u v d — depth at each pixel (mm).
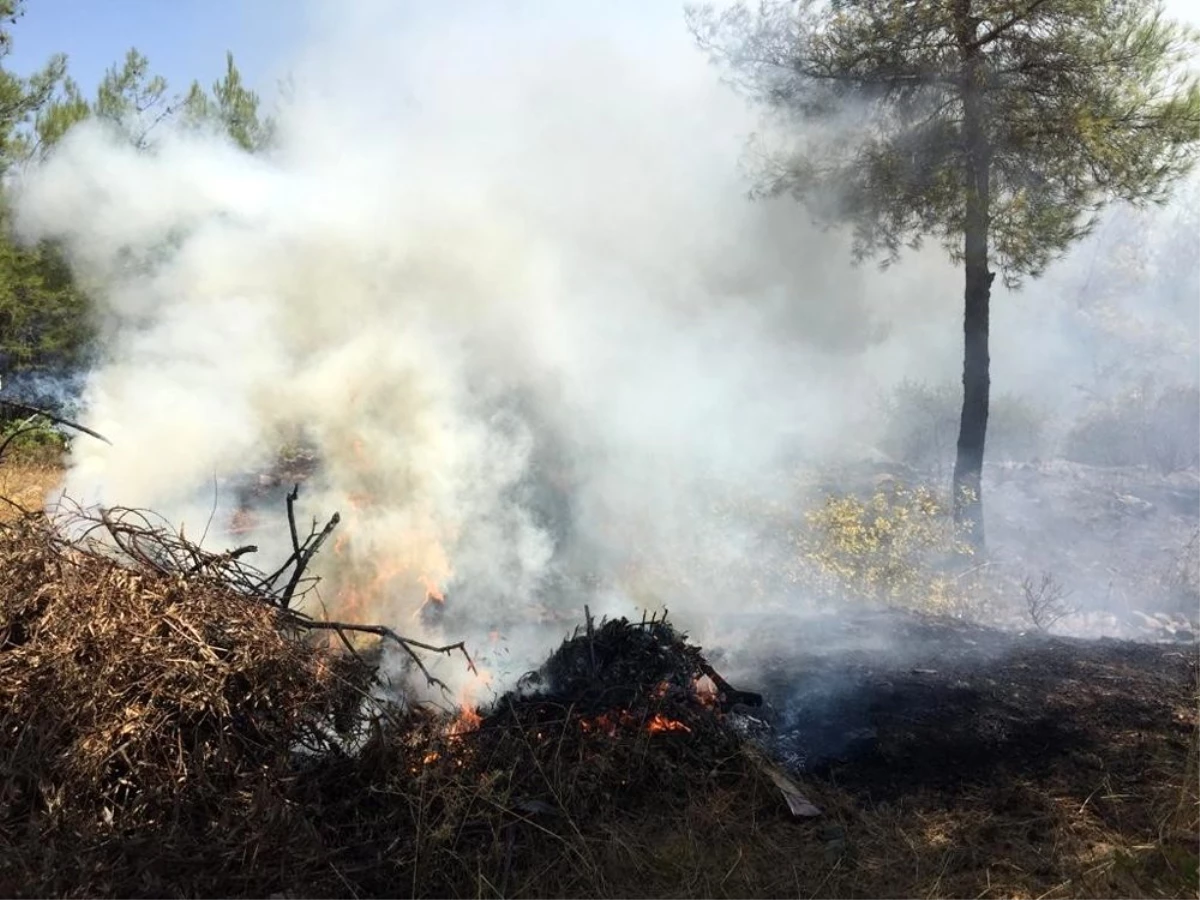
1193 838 3355
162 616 3398
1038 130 7387
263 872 2891
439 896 3059
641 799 3613
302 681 3473
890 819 3590
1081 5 7199
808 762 4035
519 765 3592
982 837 3473
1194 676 4879
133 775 3086
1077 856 3314
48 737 3027
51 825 2850
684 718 3955
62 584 3420
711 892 3092
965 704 4473
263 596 3805
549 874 3166
